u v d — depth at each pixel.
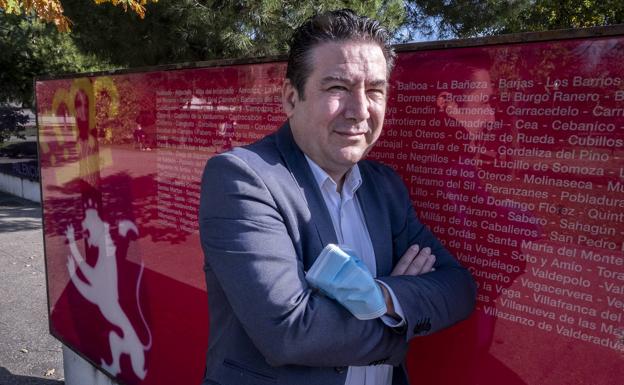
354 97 1.32
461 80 1.57
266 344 1.19
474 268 1.58
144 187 2.83
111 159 3.06
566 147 1.36
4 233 8.08
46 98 3.67
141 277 2.91
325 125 1.33
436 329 1.35
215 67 2.34
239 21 6.34
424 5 8.16
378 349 1.24
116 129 2.99
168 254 2.72
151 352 2.90
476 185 1.56
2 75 13.27
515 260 1.49
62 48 12.86
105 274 3.21
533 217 1.44
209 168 1.33
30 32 11.64
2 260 6.61
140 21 6.84
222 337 1.40
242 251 1.22
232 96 2.28
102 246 3.22
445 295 1.38
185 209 2.59
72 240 3.52
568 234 1.37
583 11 9.13
